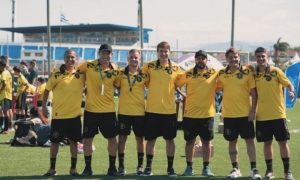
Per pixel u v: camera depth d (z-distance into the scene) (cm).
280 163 1069
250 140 896
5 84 1509
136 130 916
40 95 1478
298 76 1662
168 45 905
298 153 1220
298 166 1041
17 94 1670
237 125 894
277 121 877
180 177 906
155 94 902
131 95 909
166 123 905
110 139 909
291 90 875
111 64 908
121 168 923
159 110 901
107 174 922
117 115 932
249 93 894
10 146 1257
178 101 1453
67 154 1140
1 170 959
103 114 896
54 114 897
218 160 1100
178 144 1339
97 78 891
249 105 894
